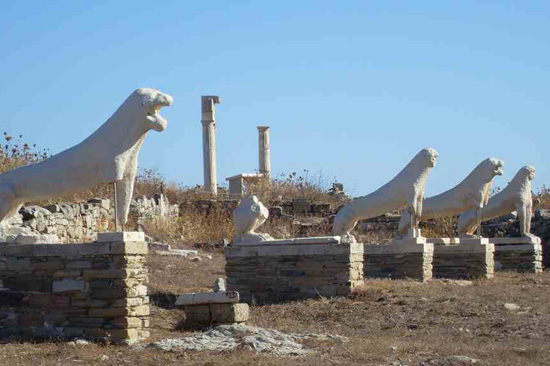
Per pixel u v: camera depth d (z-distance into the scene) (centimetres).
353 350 1200
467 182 2283
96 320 1238
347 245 1722
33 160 2506
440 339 1344
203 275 2006
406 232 2100
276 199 3222
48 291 1266
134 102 1265
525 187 2436
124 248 1229
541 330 1418
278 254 1775
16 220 1861
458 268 2155
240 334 1255
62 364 1063
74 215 2166
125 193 1282
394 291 1742
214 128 3838
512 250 2434
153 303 1655
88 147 1282
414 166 2009
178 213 2970
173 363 1070
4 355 1115
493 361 1142
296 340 1256
